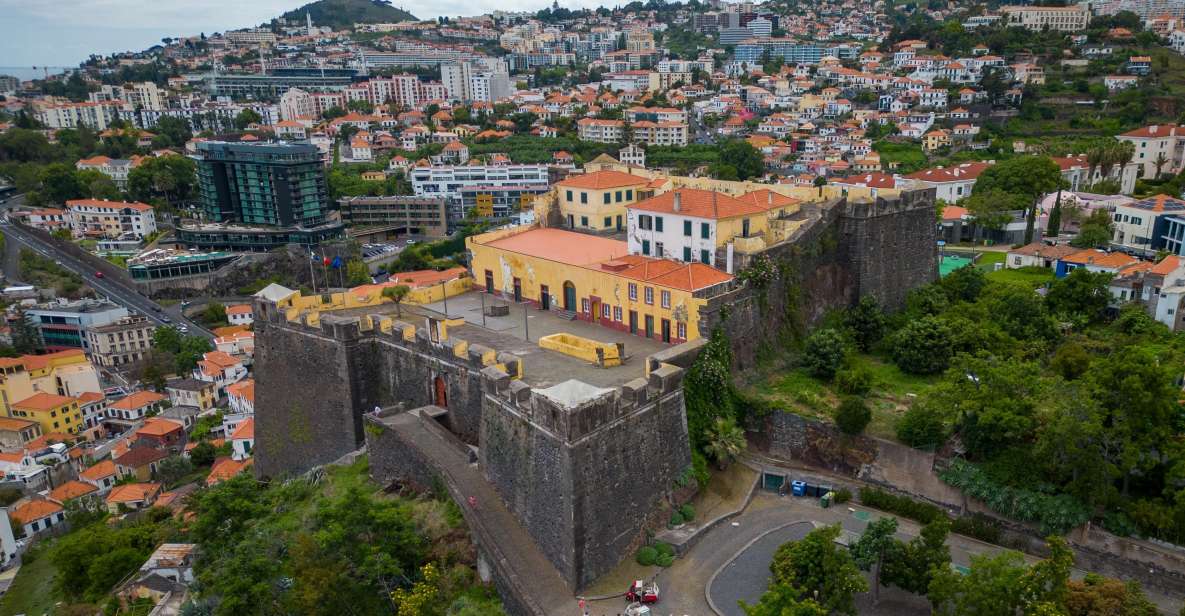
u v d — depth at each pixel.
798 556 48.19
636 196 100.75
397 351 74.94
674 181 104.31
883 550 49.38
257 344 86.06
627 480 55.09
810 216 83.94
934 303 85.00
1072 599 43.69
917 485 60.00
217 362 153.88
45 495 117.06
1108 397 53.94
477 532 55.16
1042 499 54.31
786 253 75.62
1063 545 44.06
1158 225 116.25
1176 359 65.38
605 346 66.38
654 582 52.19
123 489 113.25
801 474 64.25
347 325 75.44
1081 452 52.72
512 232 98.25
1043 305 81.06
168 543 80.75
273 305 83.12
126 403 147.12
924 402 62.06
